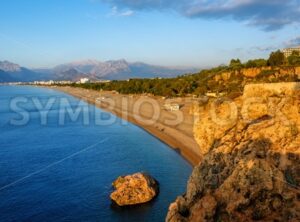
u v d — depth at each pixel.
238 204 24.45
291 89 34.12
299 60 136.38
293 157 26.23
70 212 50.69
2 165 75.94
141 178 54.53
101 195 55.69
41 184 62.78
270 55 147.00
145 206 50.44
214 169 29.25
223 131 34.53
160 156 78.88
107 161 76.81
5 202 55.03
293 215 22.64
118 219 47.59
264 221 23.34
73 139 103.69
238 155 27.77
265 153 27.02
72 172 69.44
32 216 50.12
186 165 70.50
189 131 101.38
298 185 24.58
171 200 51.84
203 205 26.08
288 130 28.02
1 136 110.69
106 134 110.56
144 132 111.00
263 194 24.20
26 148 92.62
